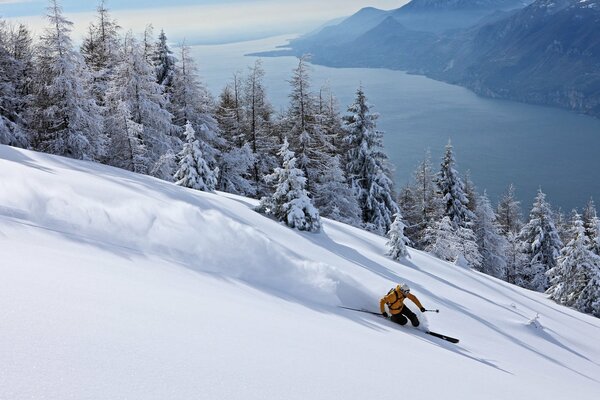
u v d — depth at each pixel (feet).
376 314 27.81
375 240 65.67
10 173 31.01
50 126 86.22
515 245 161.38
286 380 8.16
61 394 5.31
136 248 24.57
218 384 7.02
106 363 6.57
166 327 9.33
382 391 9.39
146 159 92.17
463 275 62.39
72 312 8.45
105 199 31.27
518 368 25.12
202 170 67.92
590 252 99.04
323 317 20.42
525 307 56.95
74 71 83.05
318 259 40.04
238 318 12.68
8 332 6.66
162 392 6.16
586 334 53.31
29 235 19.67
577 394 21.42
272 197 56.65
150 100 97.96
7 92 94.07
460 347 26.81
